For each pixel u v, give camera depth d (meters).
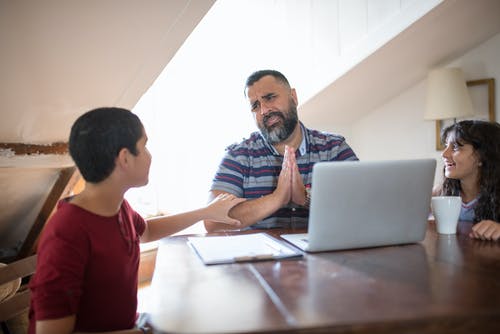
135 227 1.20
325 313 0.66
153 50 1.45
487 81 3.12
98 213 1.00
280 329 0.62
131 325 1.06
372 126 3.70
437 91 2.94
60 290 0.87
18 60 1.28
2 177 1.69
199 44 3.34
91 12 1.25
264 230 1.43
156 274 0.92
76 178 1.89
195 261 1.02
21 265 1.32
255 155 1.71
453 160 1.64
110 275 0.98
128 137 0.99
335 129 3.72
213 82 3.39
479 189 1.58
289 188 1.45
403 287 0.78
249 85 1.70
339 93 3.08
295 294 0.76
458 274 0.84
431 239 1.19
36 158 1.63
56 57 1.33
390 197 1.08
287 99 1.68
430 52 2.99
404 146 3.54
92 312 0.98
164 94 3.19
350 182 1.04
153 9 1.31
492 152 1.54
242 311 0.69
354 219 1.07
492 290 0.74
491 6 2.59
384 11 2.55
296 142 1.73
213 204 1.36
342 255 1.04
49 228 0.94
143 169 1.04
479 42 3.14
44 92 1.42
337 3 2.78
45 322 0.85
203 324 0.64
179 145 3.26
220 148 3.44
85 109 1.56
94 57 1.39
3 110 1.40
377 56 2.68
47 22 1.22
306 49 3.01
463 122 1.66
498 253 1.00
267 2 3.21
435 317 0.63
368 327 0.62
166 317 0.67
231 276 0.89
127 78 1.52
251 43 3.33
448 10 2.42
